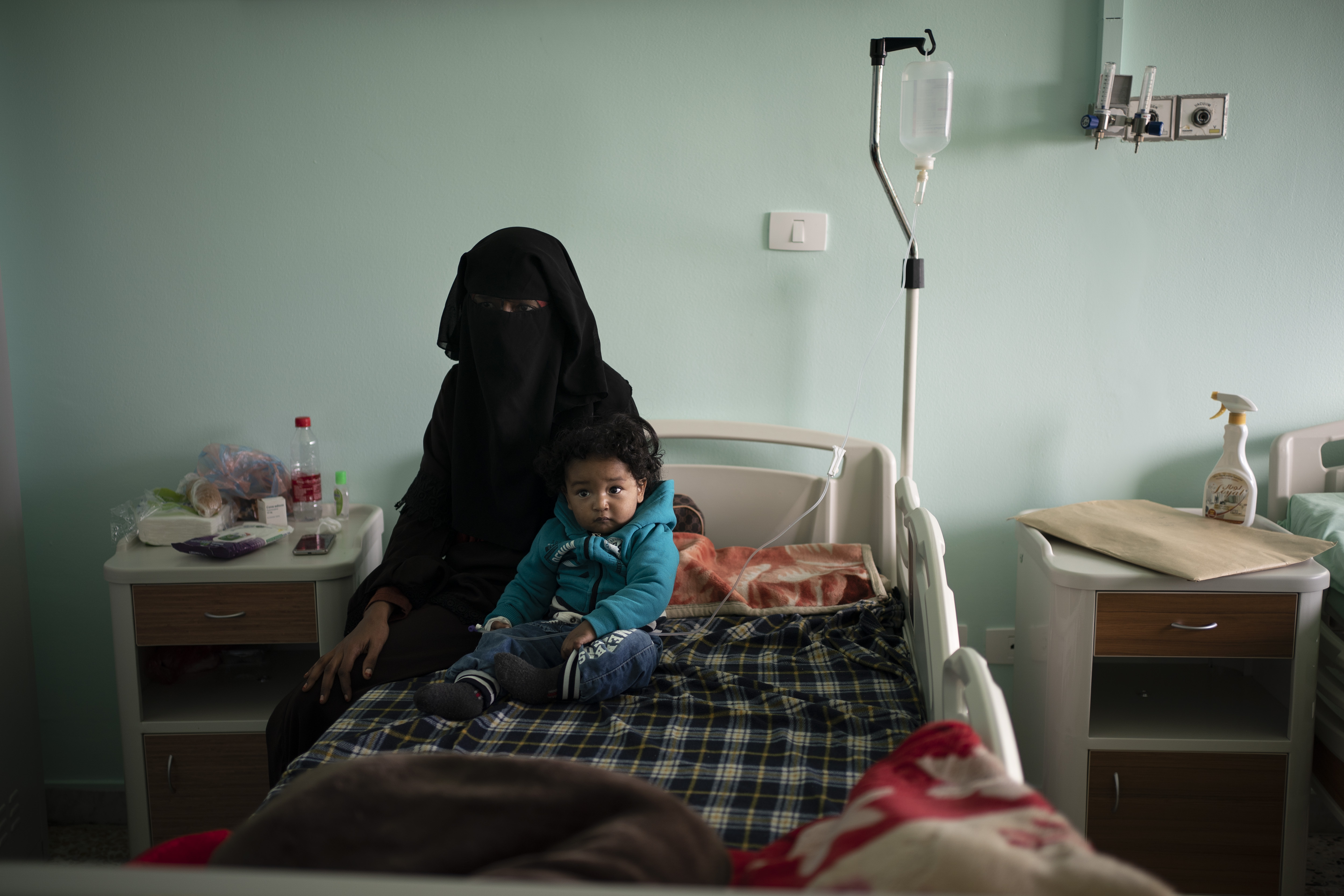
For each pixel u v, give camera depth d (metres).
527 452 1.79
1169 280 2.09
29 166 2.08
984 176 2.07
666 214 2.12
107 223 2.11
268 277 2.14
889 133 2.07
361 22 2.06
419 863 0.79
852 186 2.09
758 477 2.12
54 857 2.11
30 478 2.19
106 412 2.18
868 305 2.14
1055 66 2.02
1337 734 1.65
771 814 1.12
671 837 0.78
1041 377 2.14
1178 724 1.72
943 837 0.66
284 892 0.54
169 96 2.07
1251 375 2.11
